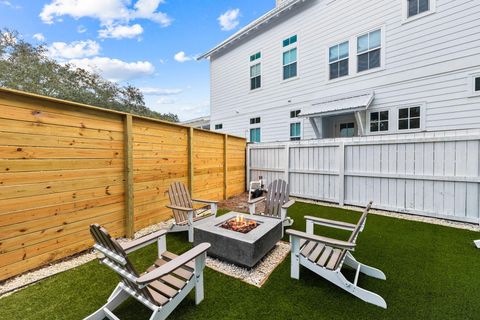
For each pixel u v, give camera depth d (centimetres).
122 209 352
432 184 440
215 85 1130
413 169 458
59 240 276
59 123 272
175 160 450
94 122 311
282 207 358
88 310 194
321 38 763
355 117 656
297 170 630
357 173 527
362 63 683
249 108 993
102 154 321
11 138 233
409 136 458
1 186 227
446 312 189
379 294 214
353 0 687
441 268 257
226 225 316
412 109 604
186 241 349
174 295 181
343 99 722
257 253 264
